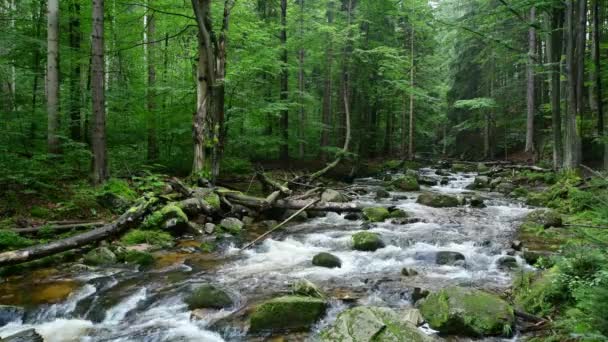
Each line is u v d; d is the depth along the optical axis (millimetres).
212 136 12016
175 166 15305
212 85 11930
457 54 35188
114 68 17656
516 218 11125
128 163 13594
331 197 13023
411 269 6805
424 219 10867
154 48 16578
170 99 16500
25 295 5766
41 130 12117
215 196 10609
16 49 13203
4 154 9547
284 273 6867
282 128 20000
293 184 15117
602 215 4539
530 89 25062
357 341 4031
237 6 15016
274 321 4883
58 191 9617
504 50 19406
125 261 7273
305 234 9555
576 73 14281
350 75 25203
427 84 30984
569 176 13609
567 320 3625
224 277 6645
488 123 30578
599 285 3705
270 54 15828
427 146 40500
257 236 9375
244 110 16359
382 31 25938
